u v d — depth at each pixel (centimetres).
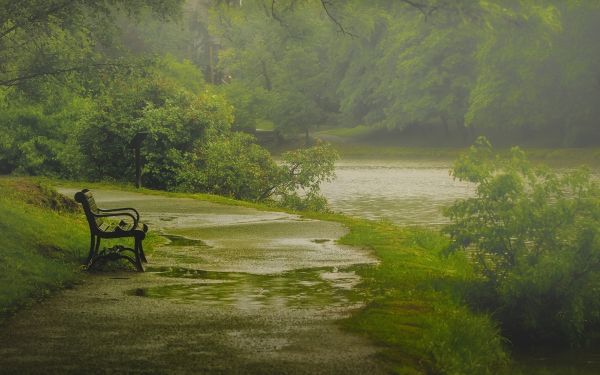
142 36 8900
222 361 793
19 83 2323
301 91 11144
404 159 8556
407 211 3375
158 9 2184
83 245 1490
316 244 1711
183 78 9400
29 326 927
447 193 4272
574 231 1259
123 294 1130
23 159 3938
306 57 10888
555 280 1217
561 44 8031
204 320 970
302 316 1000
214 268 1384
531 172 1316
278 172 3275
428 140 10288
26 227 1476
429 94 9681
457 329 991
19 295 1062
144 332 905
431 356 856
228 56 11681
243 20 2658
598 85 8238
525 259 1236
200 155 3422
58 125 3947
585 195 1286
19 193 1925
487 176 1316
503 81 8450
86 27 2228
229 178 3219
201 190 3262
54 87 2327
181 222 2109
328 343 870
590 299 1207
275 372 761
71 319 964
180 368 767
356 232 1925
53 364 777
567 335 1177
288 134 11525
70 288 1170
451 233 1328
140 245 1370
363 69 10781
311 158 3225
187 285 1213
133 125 3409
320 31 10544
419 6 2245
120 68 2314
